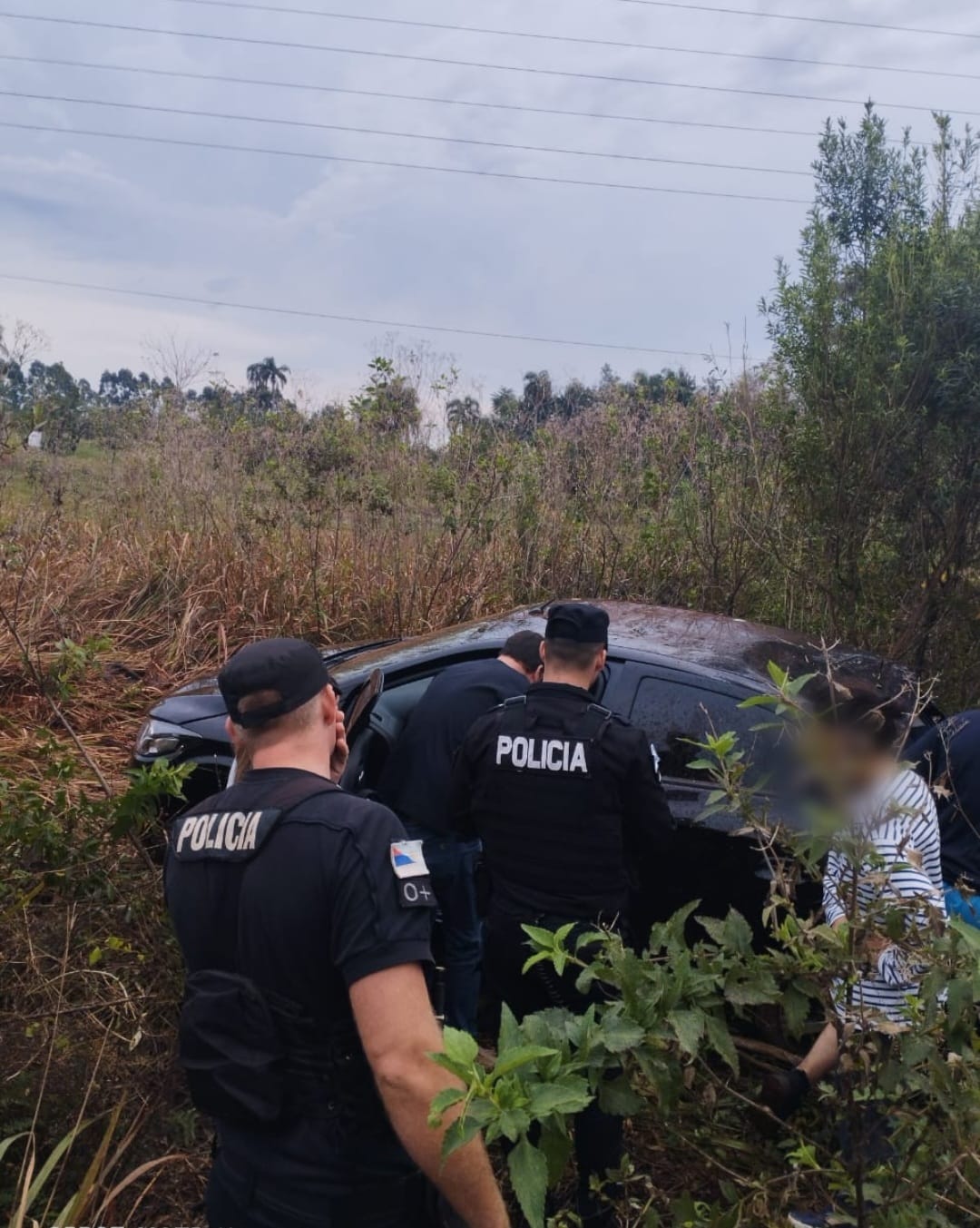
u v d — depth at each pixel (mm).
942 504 6070
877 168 6254
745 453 7203
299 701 1884
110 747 5949
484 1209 1654
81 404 10164
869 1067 1851
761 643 4109
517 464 8430
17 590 7293
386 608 7758
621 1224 2658
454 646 4359
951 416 5922
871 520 6258
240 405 10180
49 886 3676
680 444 7980
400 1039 1610
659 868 3551
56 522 8664
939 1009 1854
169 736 4543
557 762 2795
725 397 7688
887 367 6008
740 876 3480
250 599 7910
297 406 9594
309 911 1682
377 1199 1717
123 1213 2789
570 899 2779
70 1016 3277
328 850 1702
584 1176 2607
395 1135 1734
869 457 6070
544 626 4352
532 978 2850
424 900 1693
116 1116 2418
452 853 3598
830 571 6301
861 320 6145
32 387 8547
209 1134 3053
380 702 4191
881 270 6113
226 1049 1714
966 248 5898
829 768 1901
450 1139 1560
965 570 6070
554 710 2852
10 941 3512
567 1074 1733
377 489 8383
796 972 1936
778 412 6566
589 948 2744
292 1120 1701
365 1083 1707
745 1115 2494
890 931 1845
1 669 6586
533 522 8086
